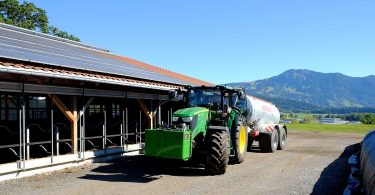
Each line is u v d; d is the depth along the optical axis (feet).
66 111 35.91
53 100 34.65
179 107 60.59
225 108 36.58
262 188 28.09
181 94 39.42
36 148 43.91
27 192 25.58
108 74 40.40
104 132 41.11
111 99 57.41
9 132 43.78
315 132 105.40
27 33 52.11
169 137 30.48
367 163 25.86
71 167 35.65
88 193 25.61
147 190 26.78
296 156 47.34
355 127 135.23
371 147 29.12
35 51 36.37
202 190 27.07
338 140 76.18
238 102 40.57
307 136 88.58
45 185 27.78
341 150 55.31
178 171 34.40
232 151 37.91
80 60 41.83
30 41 43.21
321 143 68.49
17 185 27.66
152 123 50.88
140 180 30.19
